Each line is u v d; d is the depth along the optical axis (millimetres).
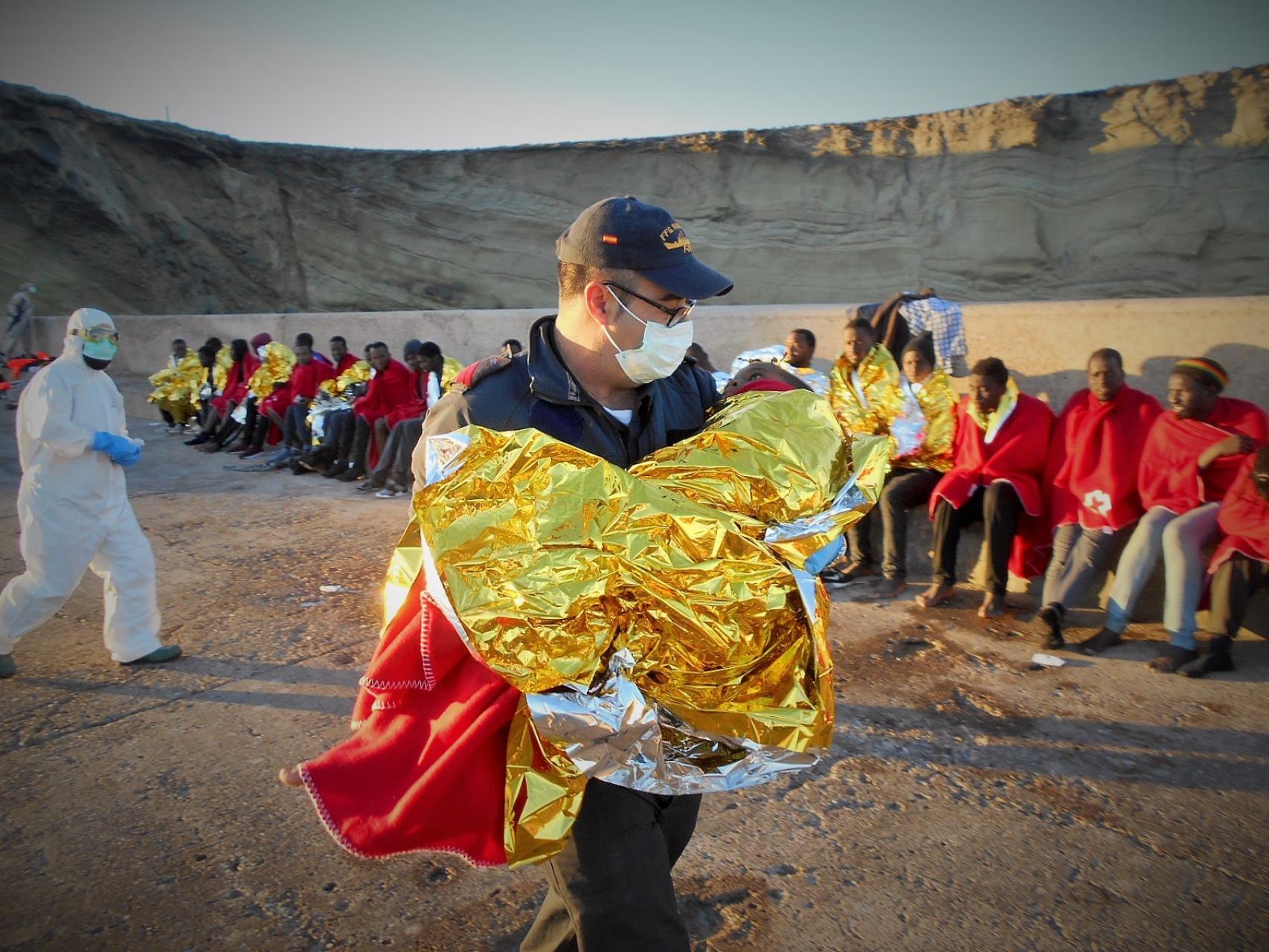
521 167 30203
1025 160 26188
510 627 1530
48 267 25328
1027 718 4133
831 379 6066
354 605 5750
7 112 25000
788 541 1694
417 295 29781
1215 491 4617
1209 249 24516
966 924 2824
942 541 5449
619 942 1663
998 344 6137
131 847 3236
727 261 28172
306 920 2869
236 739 4016
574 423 1783
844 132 27969
